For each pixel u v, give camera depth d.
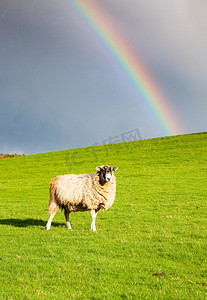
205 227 13.72
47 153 59.00
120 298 6.51
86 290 6.93
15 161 53.28
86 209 13.42
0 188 31.77
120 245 10.41
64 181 13.46
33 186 31.97
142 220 16.00
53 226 14.74
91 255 9.23
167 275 7.70
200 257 9.02
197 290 6.84
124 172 35.22
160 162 39.53
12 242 11.18
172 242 10.84
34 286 7.12
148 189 25.75
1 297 6.55
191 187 25.42
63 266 8.32
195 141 51.16
